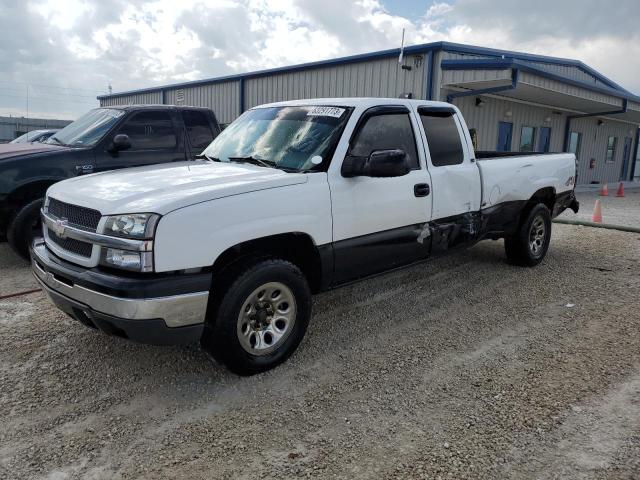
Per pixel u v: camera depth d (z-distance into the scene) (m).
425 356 4.17
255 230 3.61
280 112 4.91
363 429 3.16
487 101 17.31
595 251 8.05
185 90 24.20
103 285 3.21
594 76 21.84
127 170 4.41
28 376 3.76
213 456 2.90
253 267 3.64
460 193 5.35
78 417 3.27
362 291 5.83
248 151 4.64
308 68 17.25
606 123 25.83
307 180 3.97
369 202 4.39
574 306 5.37
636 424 3.20
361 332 4.66
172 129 7.61
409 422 3.23
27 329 4.58
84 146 6.87
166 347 4.27
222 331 3.54
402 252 4.80
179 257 3.27
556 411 3.34
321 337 4.54
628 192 21.11
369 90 15.55
